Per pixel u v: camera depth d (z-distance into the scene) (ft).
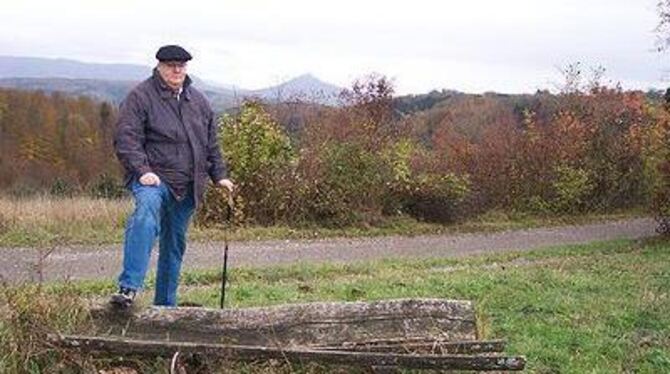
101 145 163.02
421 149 83.87
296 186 67.05
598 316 31.73
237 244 55.21
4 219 52.60
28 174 159.84
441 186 76.13
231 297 32.12
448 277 40.40
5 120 171.53
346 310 20.71
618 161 95.40
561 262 51.29
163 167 22.71
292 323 20.47
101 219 57.11
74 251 46.60
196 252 49.42
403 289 35.99
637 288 39.91
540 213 88.89
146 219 21.07
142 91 22.57
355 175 70.18
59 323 19.76
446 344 20.38
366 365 19.53
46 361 19.04
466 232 72.33
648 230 80.33
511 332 28.04
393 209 73.51
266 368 19.39
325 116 73.87
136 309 20.48
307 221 67.62
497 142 90.43
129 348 19.20
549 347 26.13
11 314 19.15
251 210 65.62
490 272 43.70
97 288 33.09
